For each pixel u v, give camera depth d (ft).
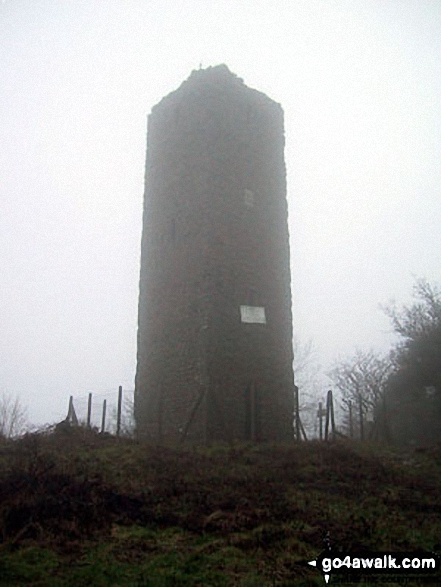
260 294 75.61
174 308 74.90
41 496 36.52
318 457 55.31
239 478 45.80
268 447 59.57
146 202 85.10
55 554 30.42
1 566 28.35
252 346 72.74
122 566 29.12
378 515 39.93
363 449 60.95
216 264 72.13
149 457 49.11
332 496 43.93
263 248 77.92
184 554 31.14
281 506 39.63
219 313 70.69
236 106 80.94
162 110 85.92
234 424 68.18
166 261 78.28
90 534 33.50
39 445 50.24
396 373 119.75
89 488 38.93
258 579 28.37
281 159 84.74
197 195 75.66
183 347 71.97
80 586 26.73
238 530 35.47
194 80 81.20
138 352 79.41
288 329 77.71
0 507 34.91
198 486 42.52
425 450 62.08
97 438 57.11
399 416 107.65
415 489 47.83
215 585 27.50
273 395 72.95
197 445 60.13
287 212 82.89
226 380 69.05
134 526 35.22
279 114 86.43
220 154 76.95
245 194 78.13
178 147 80.94
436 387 105.60
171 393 71.97
